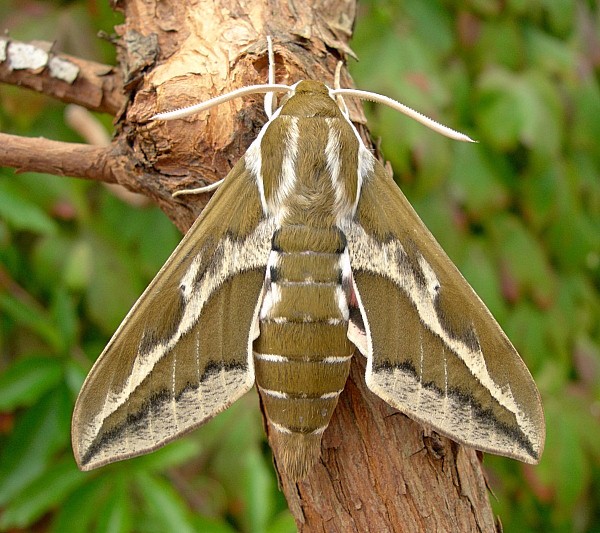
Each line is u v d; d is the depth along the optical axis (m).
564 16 0.30
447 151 0.28
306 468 0.23
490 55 0.29
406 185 0.29
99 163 0.25
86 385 0.24
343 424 0.24
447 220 0.29
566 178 0.30
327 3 0.25
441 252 0.24
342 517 0.24
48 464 0.28
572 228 0.30
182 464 0.29
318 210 0.24
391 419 0.24
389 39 0.29
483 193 0.29
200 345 0.24
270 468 0.29
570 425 0.29
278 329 0.24
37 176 0.28
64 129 0.29
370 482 0.24
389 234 0.24
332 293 0.24
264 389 0.24
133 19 0.25
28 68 0.26
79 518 0.27
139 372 0.24
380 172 0.24
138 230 0.29
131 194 0.29
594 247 0.30
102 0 0.29
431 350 0.24
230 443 0.29
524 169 0.29
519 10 0.29
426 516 0.23
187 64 0.24
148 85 0.25
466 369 0.24
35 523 0.29
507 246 0.29
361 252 0.24
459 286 0.24
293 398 0.24
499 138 0.29
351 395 0.24
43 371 0.28
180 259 0.24
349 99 0.25
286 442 0.23
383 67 0.28
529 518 0.30
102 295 0.28
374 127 0.28
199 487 0.29
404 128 0.28
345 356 0.24
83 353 0.28
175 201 0.25
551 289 0.29
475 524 0.24
